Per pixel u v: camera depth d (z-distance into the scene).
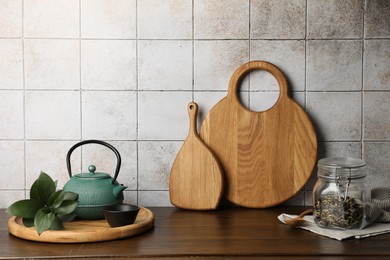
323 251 1.43
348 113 1.94
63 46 1.92
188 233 1.61
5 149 1.94
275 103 1.92
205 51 1.93
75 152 1.94
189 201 1.90
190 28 1.92
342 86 1.93
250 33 1.92
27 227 1.56
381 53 1.92
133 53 1.92
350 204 1.61
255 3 1.92
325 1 1.92
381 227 1.65
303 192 1.96
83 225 1.65
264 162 1.91
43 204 1.61
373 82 1.93
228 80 1.94
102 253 1.43
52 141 1.94
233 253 1.42
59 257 1.40
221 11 1.92
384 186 1.94
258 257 1.42
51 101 1.93
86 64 1.92
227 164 1.92
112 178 1.77
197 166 1.90
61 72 1.92
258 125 1.91
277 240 1.54
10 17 1.91
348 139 1.95
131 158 1.95
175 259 1.41
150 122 1.94
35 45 1.92
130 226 1.57
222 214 1.85
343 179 1.63
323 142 1.95
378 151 1.95
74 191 1.70
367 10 1.92
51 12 1.91
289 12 1.92
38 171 1.94
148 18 1.92
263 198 1.91
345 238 1.54
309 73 1.93
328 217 1.62
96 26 1.92
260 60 1.93
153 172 1.95
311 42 1.92
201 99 1.94
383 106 1.94
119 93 1.93
